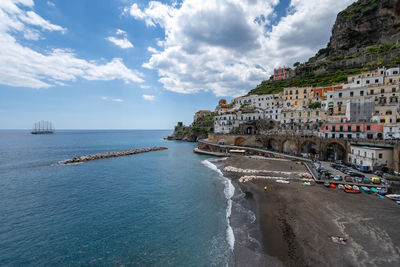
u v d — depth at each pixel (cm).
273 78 15938
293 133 7425
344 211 2552
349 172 4031
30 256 1997
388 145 4106
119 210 3019
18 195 3669
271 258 1844
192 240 2223
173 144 15300
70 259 1950
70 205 3219
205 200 3344
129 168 6050
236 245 2075
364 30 12825
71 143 16438
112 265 1864
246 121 9569
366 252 1802
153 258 1948
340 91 6600
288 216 2564
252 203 3084
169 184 4300
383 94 5800
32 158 8250
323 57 15062
